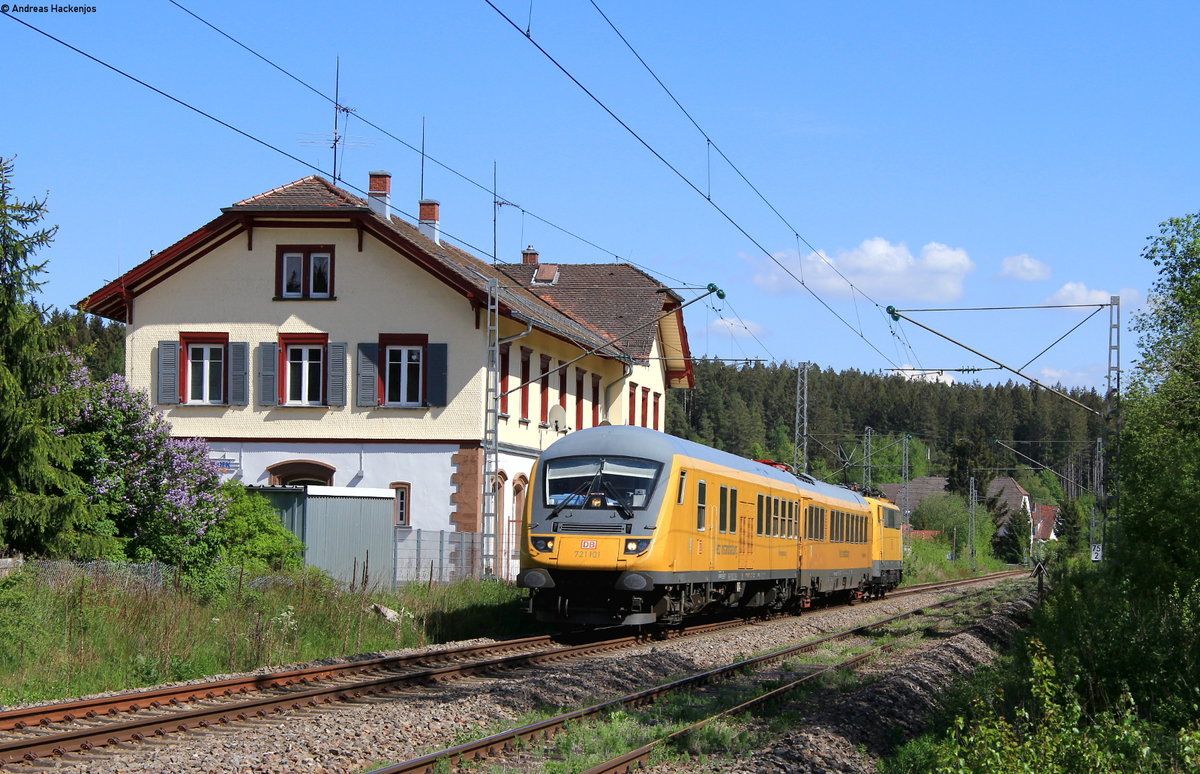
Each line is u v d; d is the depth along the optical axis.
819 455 139.62
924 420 154.50
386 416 32.69
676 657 19.22
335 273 33.09
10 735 11.32
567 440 22.34
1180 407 23.67
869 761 12.11
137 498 21.86
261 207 32.75
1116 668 15.49
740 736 12.77
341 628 19.64
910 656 21.69
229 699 13.88
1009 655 21.84
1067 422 158.00
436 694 14.81
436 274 32.19
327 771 10.47
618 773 10.89
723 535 24.08
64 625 15.70
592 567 20.84
